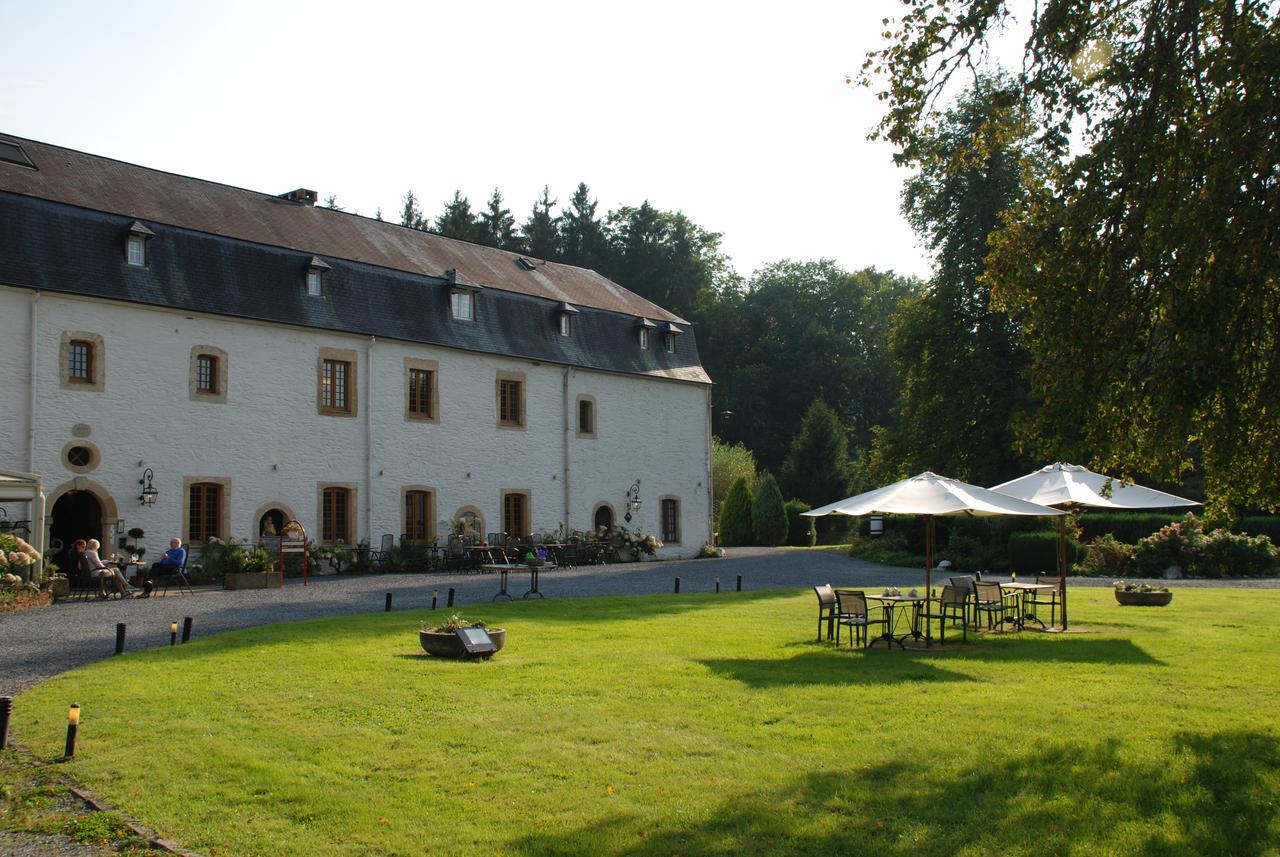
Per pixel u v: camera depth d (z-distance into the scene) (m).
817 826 6.18
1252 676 10.97
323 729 8.50
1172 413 7.75
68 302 23.42
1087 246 8.55
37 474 22.56
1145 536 30.95
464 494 31.03
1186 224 7.66
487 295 32.56
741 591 22.11
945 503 13.48
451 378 30.97
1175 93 8.13
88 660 12.12
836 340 66.75
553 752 7.79
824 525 54.22
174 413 25.02
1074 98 8.71
